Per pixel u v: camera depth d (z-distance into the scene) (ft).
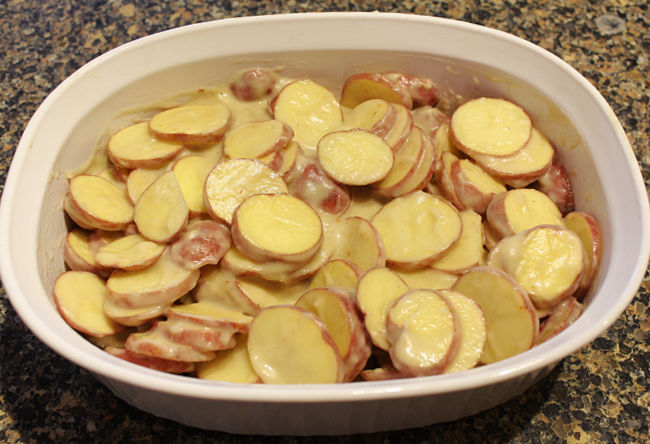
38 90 2.02
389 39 1.75
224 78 1.80
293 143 1.72
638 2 2.19
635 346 1.64
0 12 2.18
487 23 2.14
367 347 1.47
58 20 2.16
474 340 1.47
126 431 1.55
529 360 1.34
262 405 1.35
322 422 1.45
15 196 1.54
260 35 1.75
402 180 1.67
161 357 1.47
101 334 1.53
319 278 1.60
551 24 2.14
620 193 1.57
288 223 1.58
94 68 1.69
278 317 1.46
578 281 1.54
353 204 1.71
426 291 1.47
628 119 1.95
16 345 1.65
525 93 1.74
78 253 1.62
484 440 1.55
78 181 1.67
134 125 1.77
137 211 1.63
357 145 1.70
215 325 1.48
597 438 1.54
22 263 1.49
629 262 1.47
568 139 1.70
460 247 1.64
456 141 1.74
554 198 1.73
